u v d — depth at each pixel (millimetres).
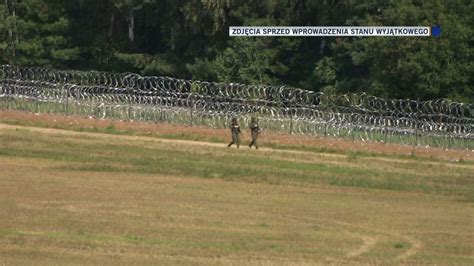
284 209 125500
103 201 124500
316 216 121312
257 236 105750
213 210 121750
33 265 86000
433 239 109188
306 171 163625
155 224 110000
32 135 197000
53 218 110625
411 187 151125
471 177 166625
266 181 150625
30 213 113125
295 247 100438
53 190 131750
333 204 131500
